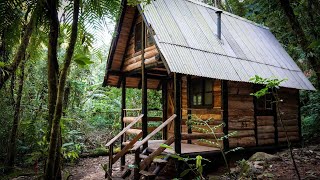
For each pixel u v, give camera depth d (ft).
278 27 35.29
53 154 8.21
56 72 8.96
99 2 8.43
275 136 27.02
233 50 25.55
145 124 22.98
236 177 18.12
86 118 38.52
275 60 29.07
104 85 29.22
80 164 28.76
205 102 25.46
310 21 28.19
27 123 15.19
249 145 24.49
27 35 9.95
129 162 29.25
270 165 19.34
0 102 22.50
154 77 28.78
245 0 40.27
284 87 26.61
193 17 26.11
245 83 25.03
